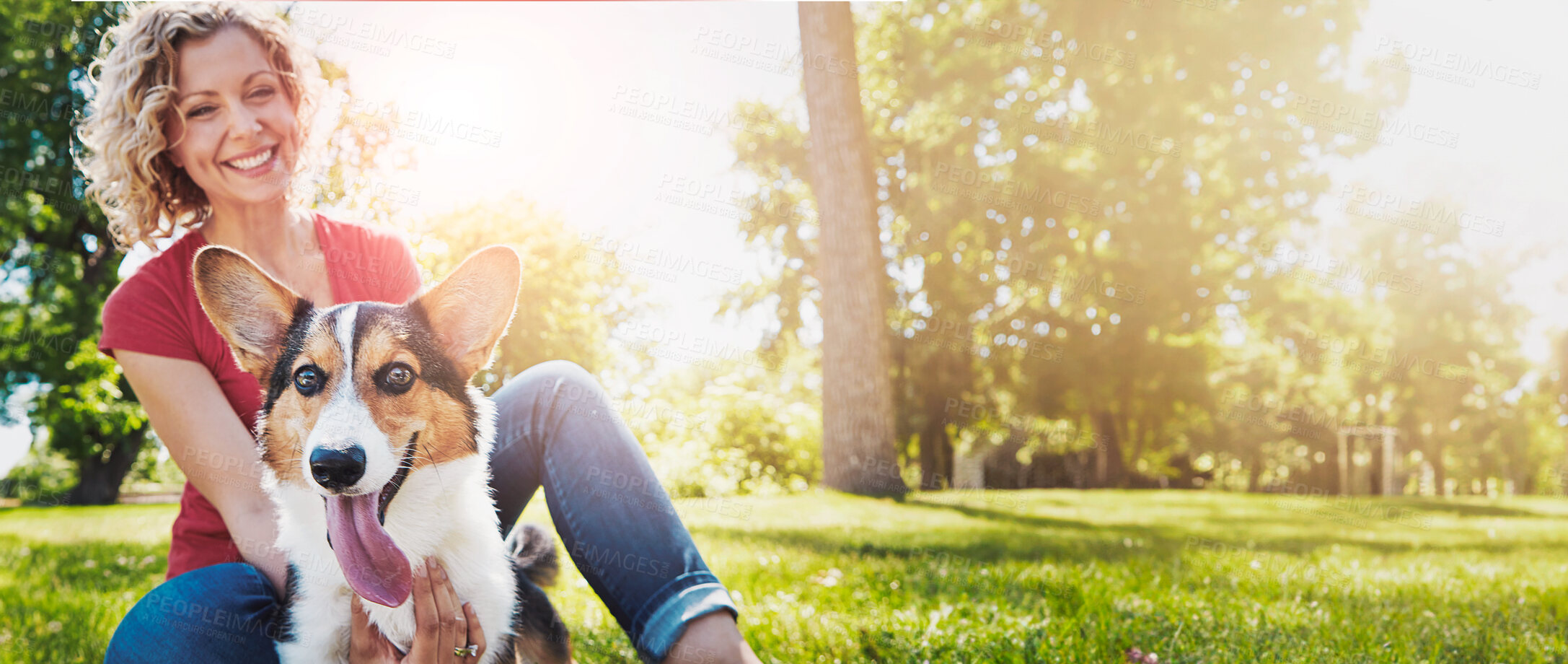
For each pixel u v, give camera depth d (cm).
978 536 698
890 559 537
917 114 1911
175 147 233
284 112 235
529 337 1038
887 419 1202
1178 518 1005
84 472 1919
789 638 331
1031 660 310
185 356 223
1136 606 397
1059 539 688
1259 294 1972
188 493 235
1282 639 340
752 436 1359
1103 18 1617
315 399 195
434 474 200
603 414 220
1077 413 2083
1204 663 311
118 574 559
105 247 1653
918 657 312
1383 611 402
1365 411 2964
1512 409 2912
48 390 1628
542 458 223
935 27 1825
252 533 214
